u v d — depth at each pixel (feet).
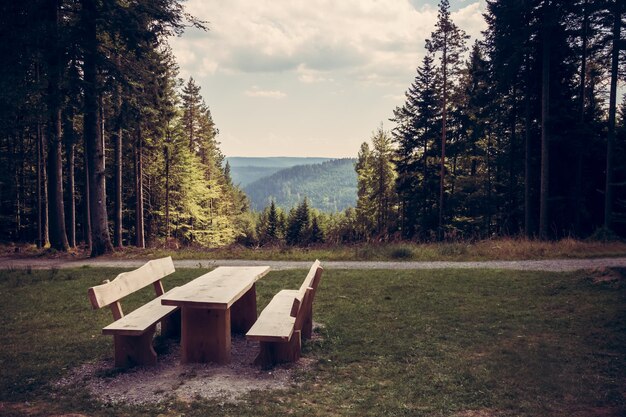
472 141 109.70
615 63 70.49
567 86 83.66
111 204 121.39
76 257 56.75
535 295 30.22
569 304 27.50
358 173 172.35
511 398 15.15
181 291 19.25
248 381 16.71
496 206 103.45
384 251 53.21
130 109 55.36
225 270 24.99
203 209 146.00
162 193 125.80
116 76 53.31
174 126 121.08
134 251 59.16
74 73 51.44
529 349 20.01
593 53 77.15
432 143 113.19
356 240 65.26
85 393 15.76
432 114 111.04
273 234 235.20
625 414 13.74
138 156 103.76
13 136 89.81
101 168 57.06
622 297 28.14
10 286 36.06
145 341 18.37
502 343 20.98
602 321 23.80
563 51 76.54
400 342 21.35
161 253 57.62
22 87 49.01
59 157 63.98
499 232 99.50
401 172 118.42
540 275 36.29
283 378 17.03
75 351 20.57
